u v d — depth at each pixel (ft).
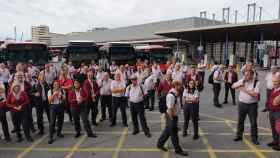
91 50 68.80
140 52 93.61
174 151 25.20
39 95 30.17
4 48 59.57
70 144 27.43
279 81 24.26
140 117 29.50
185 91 28.37
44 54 60.34
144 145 26.89
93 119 33.94
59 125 29.43
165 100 24.30
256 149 25.66
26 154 24.94
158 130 31.86
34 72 38.19
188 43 177.78
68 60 67.41
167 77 30.81
